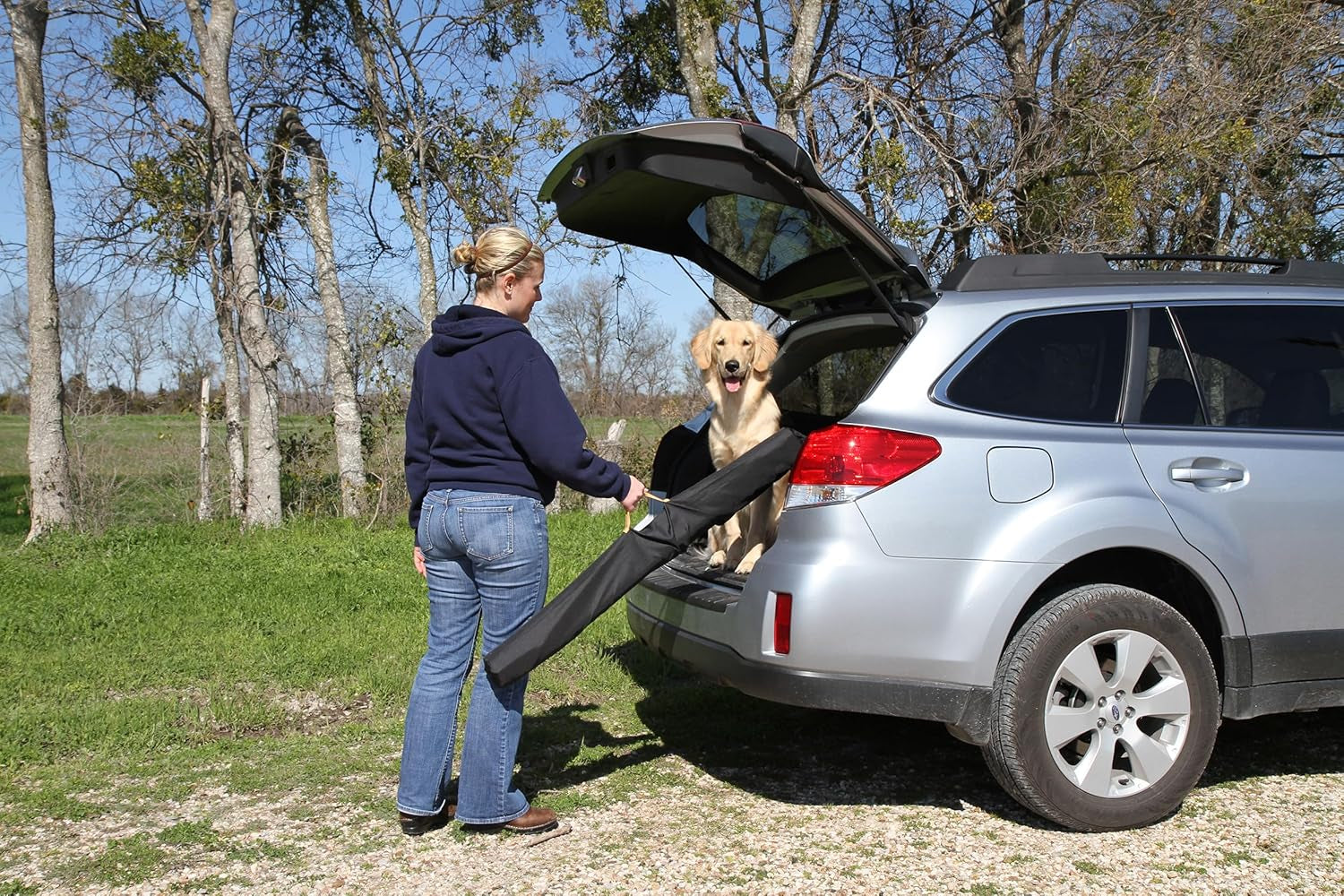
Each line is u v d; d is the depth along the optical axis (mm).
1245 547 3266
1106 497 3135
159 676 4719
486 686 3066
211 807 3334
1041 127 10398
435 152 11273
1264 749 3938
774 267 4133
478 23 11891
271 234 11695
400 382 10977
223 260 10742
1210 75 10227
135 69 9742
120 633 5512
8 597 6367
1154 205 10289
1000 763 3074
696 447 4797
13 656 5051
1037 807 3084
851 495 3012
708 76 11023
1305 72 10352
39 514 9883
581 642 5285
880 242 3275
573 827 3178
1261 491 3312
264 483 10516
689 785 3549
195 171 10523
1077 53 11062
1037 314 3312
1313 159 11055
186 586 6695
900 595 2979
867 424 3072
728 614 3221
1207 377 3441
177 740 3986
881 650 2973
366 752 3855
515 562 2996
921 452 3047
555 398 2957
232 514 11031
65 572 7277
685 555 4383
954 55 11562
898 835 3109
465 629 3139
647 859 2936
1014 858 2939
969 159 10781
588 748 3939
